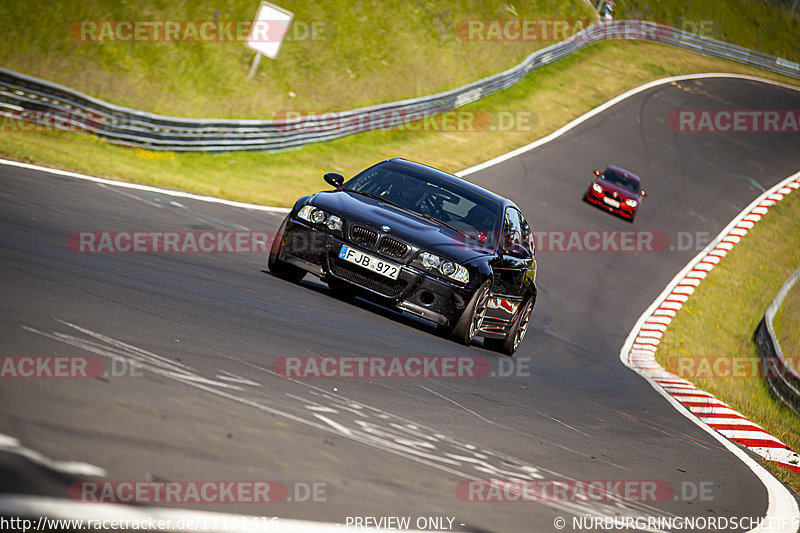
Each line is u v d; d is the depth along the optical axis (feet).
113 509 24.62
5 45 227.40
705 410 112.06
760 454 91.40
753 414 124.26
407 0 363.15
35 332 41.06
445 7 380.17
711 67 512.63
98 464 27.53
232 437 34.76
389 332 77.61
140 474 27.91
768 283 267.18
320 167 234.38
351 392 50.65
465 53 364.17
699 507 52.60
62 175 129.70
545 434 59.77
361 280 81.41
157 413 34.55
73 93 188.75
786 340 225.76
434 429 49.42
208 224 129.80
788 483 75.46
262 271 93.81
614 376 120.47
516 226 98.07
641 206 300.81
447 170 264.72
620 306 200.03
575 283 206.08
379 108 280.92
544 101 373.40
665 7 584.81
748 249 293.84
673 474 61.52
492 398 65.92
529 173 287.28
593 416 76.28
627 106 402.52
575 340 151.74
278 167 223.92
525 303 100.17
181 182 169.27
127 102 227.40
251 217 152.46
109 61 236.84
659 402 105.19
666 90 443.73
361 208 84.33
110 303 52.11
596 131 358.02
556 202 269.64
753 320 230.89
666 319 201.57
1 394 31.24
